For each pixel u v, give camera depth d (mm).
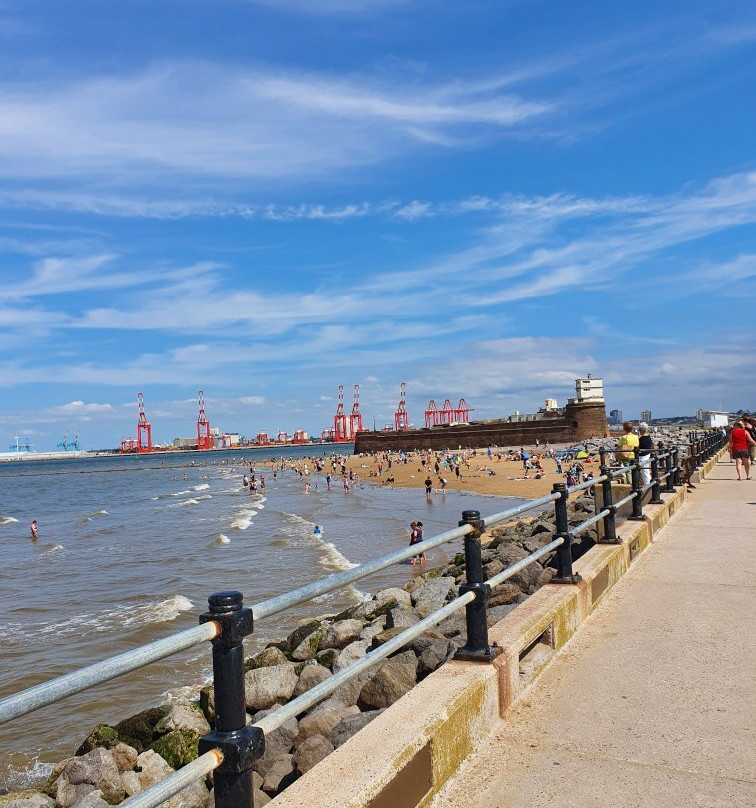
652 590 7371
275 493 68812
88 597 21500
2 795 8508
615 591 7418
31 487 114438
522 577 9492
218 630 2424
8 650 15586
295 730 6688
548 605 5473
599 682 4844
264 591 20312
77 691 1871
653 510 11172
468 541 4469
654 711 4316
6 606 20734
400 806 3047
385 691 6672
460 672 4098
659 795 3352
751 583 7434
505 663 4363
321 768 2971
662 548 9766
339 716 6520
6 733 10617
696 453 20578
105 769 8031
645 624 6168
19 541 40031
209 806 6836
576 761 3725
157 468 189125
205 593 20734
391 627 10352
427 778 3316
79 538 39156
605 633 5973
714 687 4645
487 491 52000
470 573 4457
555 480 55469
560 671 5105
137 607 19391
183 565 26312
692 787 3414
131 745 9164
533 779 3555
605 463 8289
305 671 8891
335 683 3004
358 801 2734
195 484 99062
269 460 187750
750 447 21891
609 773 3582
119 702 11555
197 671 12805
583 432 98812
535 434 102562
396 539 30562
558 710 4406
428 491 50406
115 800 7816
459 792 3463
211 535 35812
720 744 3850
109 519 50906
